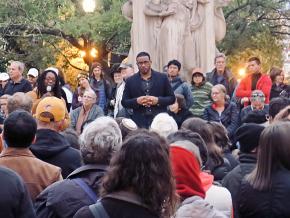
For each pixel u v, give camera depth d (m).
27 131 6.63
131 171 4.50
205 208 5.14
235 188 6.90
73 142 8.70
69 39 30.20
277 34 34.09
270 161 6.11
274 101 10.03
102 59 30.53
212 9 17.34
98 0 28.36
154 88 12.56
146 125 12.39
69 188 5.82
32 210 5.34
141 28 17.00
